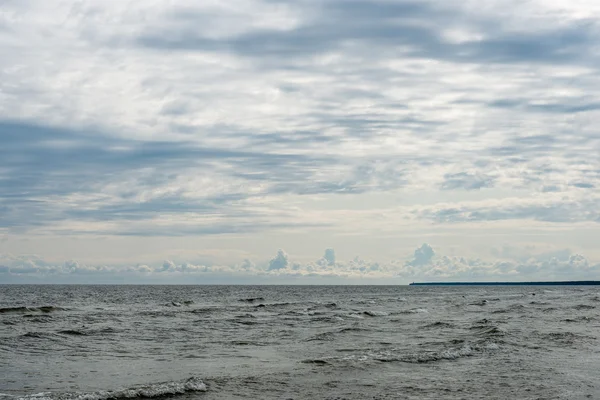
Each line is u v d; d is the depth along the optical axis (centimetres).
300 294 13012
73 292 12950
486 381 1803
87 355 2381
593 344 2691
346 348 2600
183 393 1599
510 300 8706
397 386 1720
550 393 1652
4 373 1944
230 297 10169
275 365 2112
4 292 12425
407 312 5259
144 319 4284
